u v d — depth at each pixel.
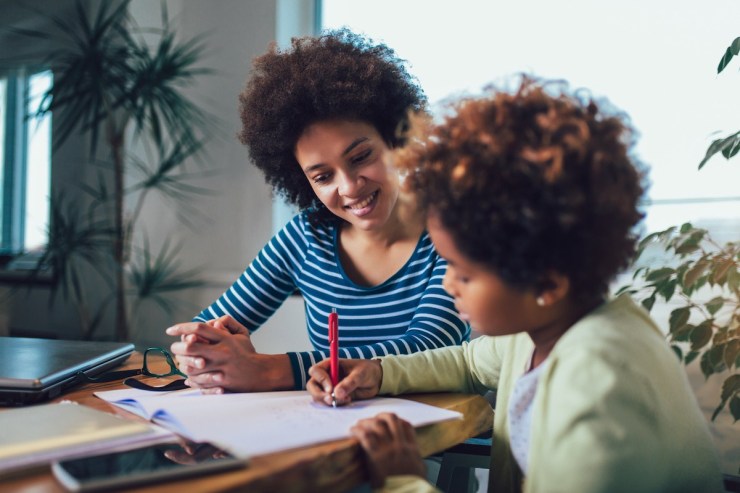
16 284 3.15
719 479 0.76
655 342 0.73
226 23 2.53
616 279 0.74
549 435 0.65
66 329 2.99
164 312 2.71
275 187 1.45
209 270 2.56
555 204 0.64
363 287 1.29
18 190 3.34
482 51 2.01
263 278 1.42
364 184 1.18
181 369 0.95
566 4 1.86
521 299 0.70
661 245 1.67
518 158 0.65
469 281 0.71
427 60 2.11
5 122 3.35
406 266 1.26
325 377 0.86
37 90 3.18
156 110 2.71
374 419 0.71
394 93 1.22
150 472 0.55
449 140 0.71
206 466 0.57
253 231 2.46
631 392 0.63
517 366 0.86
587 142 0.66
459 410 0.87
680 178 1.69
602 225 0.66
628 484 0.61
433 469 1.14
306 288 1.36
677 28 1.70
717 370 1.32
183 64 2.46
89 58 2.49
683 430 0.70
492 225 0.65
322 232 1.37
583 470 0.61
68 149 3.03
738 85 1.62
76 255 2.94
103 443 0.63
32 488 0.54
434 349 1.04
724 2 1.64
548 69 1.90
